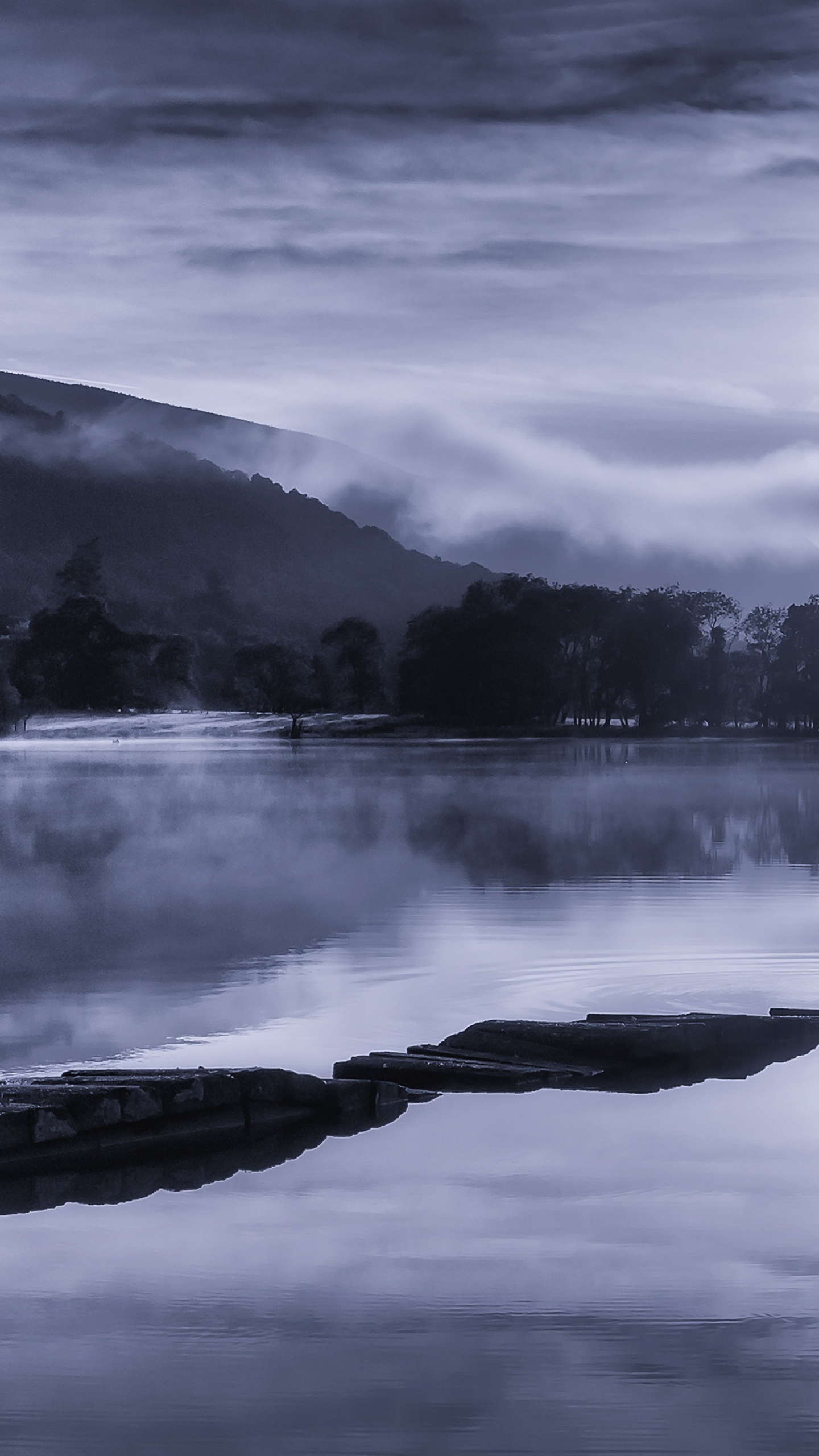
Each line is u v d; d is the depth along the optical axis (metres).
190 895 29.27
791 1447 7.62
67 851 37.91
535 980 20.30
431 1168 12.48
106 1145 13.28
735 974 20.77
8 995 19.22
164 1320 9.21
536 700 198.62
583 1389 8.23
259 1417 7.97
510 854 37.41
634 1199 11.55
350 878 32.06
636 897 28.73
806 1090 15.43
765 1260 10.14
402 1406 8.05
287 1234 10.79
